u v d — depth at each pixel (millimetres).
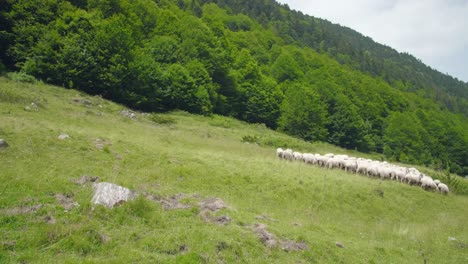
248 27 126125
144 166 19609
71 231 10938
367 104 91750
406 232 18953
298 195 21156
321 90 82562
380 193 24688
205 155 24594
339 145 78375
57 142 19234
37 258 9750
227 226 12867
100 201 12734
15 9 46281
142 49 57219
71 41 44438
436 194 29078
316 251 13016
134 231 11680
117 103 45438
